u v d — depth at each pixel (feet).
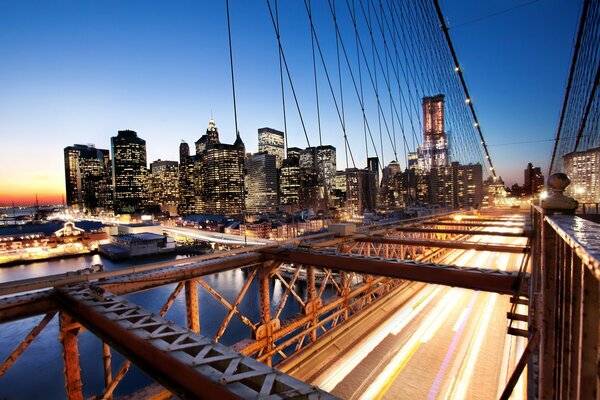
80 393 18.85
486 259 99.50
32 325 182.50
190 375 8.67
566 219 8.30
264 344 27.17
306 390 6.92
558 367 7.93
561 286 7.80
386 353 38.40
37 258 409.90
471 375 35.09
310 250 30.32
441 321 49.52
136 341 11.35
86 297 16.79
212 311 208.85
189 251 471.21
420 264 24.53
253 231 430.61
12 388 125.39
